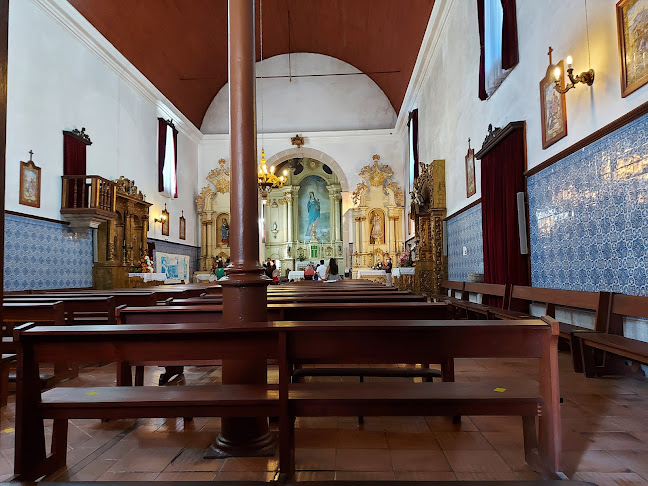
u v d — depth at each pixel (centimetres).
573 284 572
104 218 1125
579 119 553
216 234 2091
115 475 255
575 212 565
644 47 430
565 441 289
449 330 238
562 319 606
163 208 1717
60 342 246
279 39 1989
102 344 246
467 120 1022
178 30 1538
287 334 241
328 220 2925
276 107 2142
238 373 294
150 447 296
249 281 296
